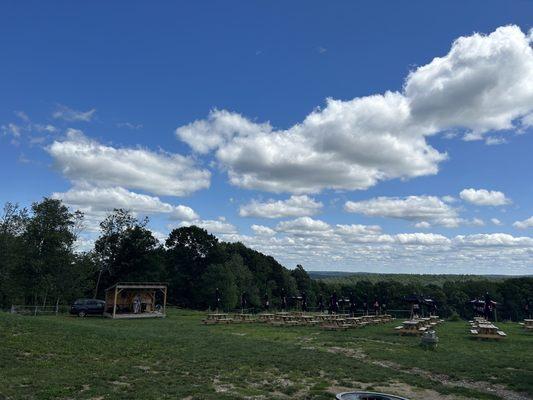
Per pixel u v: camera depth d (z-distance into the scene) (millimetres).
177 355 16188
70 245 51500
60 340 17156
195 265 80750
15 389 10328
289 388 11461
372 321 36375
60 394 10078
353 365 15055
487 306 35500
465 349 20672
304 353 17422
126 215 64438
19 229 48500
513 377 13711
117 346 17297
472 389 12320
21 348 15227
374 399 9062
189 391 10750
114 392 10516
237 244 96812
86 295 65375
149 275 64062
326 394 10914
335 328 29406
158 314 43500
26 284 48125
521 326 35969
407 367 15234
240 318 37344
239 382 12125
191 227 81562
